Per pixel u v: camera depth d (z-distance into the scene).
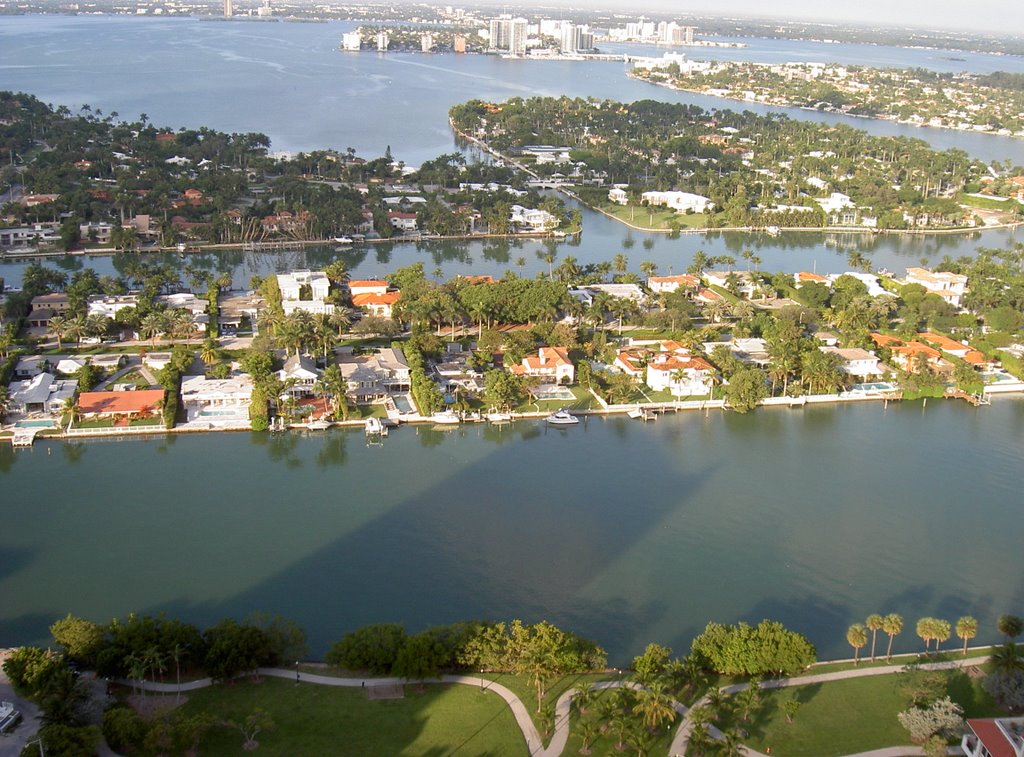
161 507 197.75
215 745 122.44
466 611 163.25
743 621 162.25
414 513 197.38
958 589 174.62
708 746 124.62
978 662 147.62
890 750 125.56
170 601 163.88
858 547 188.62
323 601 165.00
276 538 186.00
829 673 144.12
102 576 171.12
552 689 137.88
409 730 127.06
